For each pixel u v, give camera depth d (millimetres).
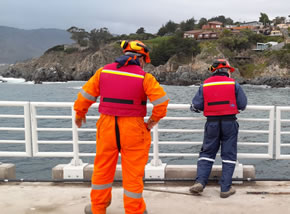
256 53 139750
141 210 2957
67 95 63812
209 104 3883
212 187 4219
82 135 19562
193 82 122625
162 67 136375
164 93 2836
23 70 165625
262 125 24578
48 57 178250
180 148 16859
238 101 3822
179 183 4348
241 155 4410
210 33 161500
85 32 192750
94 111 33094
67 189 4141
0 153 4562
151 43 175000
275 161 14633
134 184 2896
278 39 157750
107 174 3021
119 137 2842
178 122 26188
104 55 153500
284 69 123562
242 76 130250
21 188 4164
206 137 3994
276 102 52594
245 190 4098
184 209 3500
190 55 139375
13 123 25406
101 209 3096
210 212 3422
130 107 2814
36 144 4547
